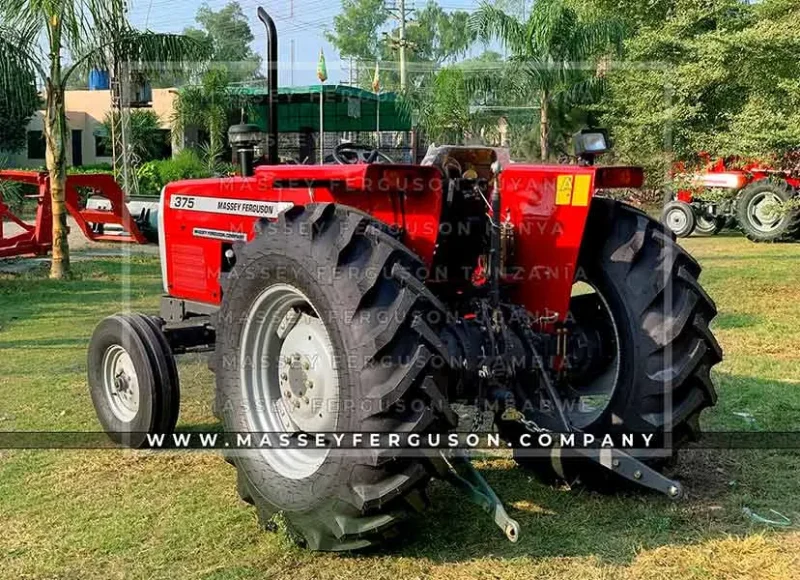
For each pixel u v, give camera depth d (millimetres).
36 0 9727
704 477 3898
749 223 14133
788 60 7953
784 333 6926
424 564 3109
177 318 4758
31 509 3658
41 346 6938
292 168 3326
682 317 3459
